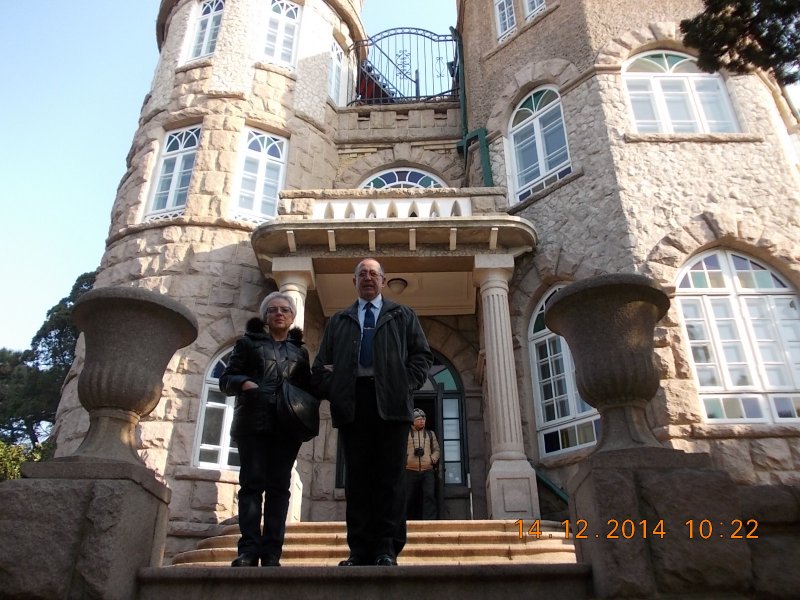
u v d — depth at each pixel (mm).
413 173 15617
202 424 10766
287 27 15930
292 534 7914
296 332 5395
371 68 18531
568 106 12273
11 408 31984
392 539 4355
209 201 12688
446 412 12414
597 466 3824
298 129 14531
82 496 3709
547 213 11578
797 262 9766
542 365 10859
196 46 15312
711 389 9031
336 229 10523
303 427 4707
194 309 11555
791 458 8359
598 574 3646
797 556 3594
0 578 3461
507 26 15055
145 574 3779
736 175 10695
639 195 10570
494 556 7176
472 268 11367
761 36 7395
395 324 4867
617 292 4438
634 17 12633
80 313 4566
